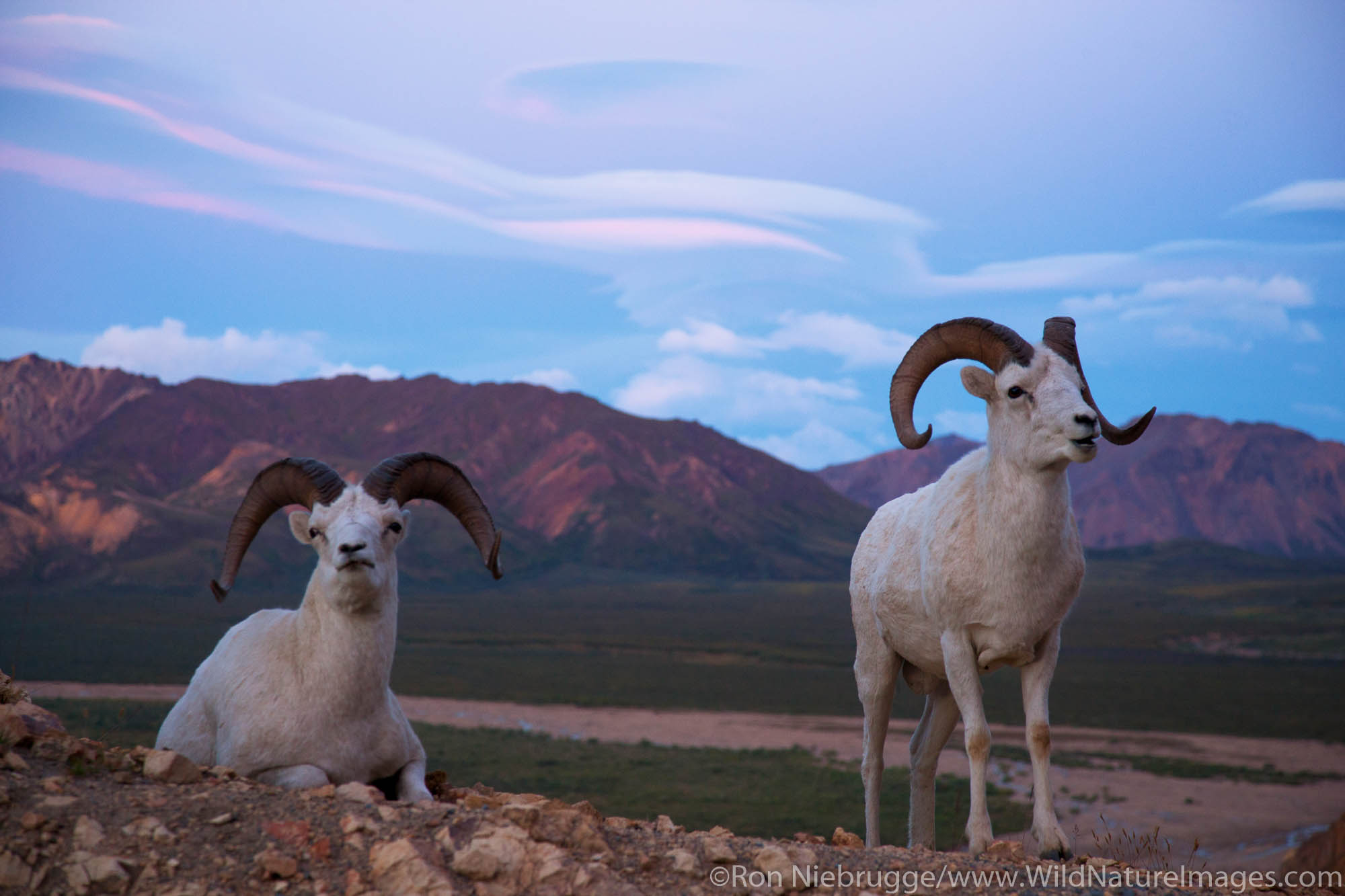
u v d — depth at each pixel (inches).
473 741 2201.0
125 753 202.8
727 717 3051.2
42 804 179.9
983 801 242.8
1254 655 5713.6
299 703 233.1
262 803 190.7
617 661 4835.1
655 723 2864.2
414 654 4867.1
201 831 180.7
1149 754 2333.9
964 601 253.8
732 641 6146.7
